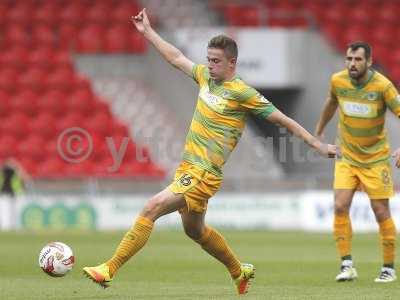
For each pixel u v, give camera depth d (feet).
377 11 285.64
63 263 80.69
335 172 104.73
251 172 240.12
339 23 279.49
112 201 222.28
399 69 274.36
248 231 211.41
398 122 245.45
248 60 255.91
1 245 166.50
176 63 84.23
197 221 81.71
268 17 273.33
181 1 278.05
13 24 271.69
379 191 102.68
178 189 79.61
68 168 239.09
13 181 221.46
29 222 221.25
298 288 95.40
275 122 79.77
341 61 262.06
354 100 101.86
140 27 85.51
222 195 221.87
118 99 257.96
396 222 207.92
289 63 257.34
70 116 252.62
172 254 148.66
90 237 188.75
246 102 80.02
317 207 217.77
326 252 152.66
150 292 91.97
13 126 248.73
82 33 270.26
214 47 79.87
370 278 106.93
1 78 257.75
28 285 99.45
